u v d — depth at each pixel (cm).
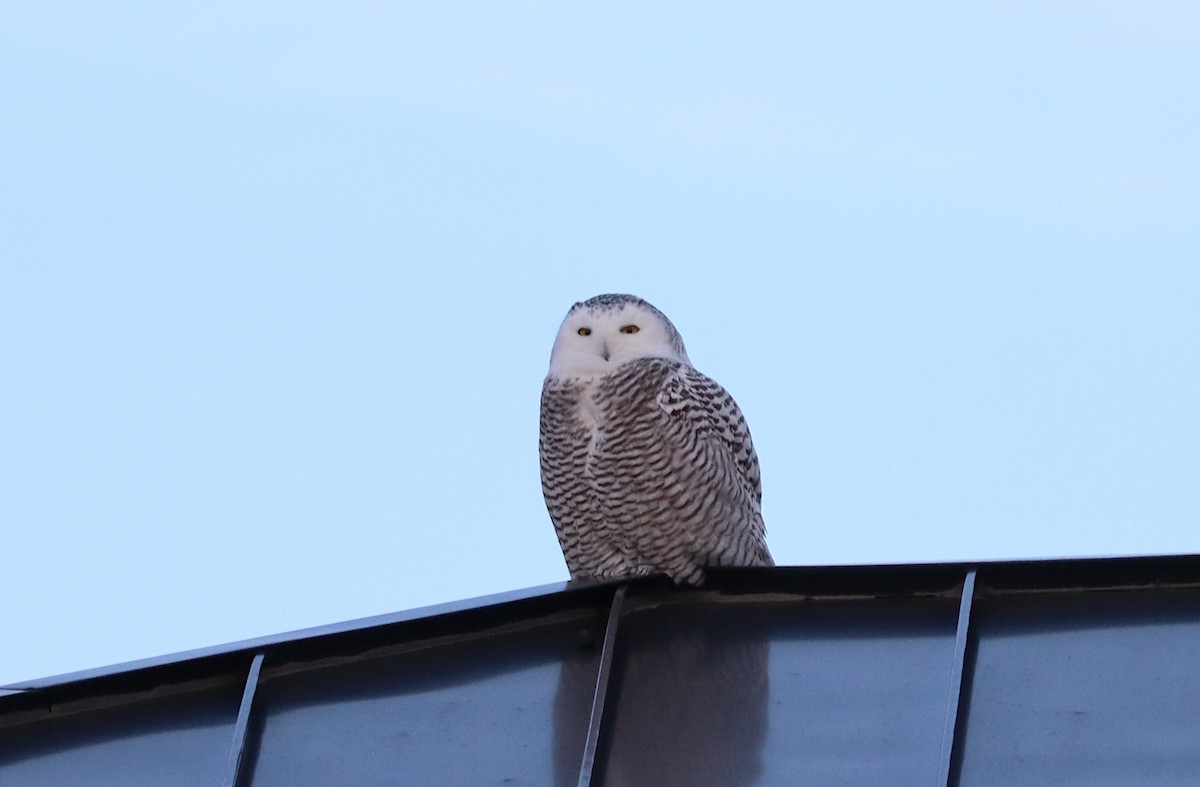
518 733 1510
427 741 1511
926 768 1433
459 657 1570
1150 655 1495
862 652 1534
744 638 1571
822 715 1490
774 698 1513
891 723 1475
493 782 1477
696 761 1477
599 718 1503
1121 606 1530
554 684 1547
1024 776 1422
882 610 1562
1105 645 1507
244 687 1541
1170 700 1460
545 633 1587
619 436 1694
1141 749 1431
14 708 1553
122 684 1551
